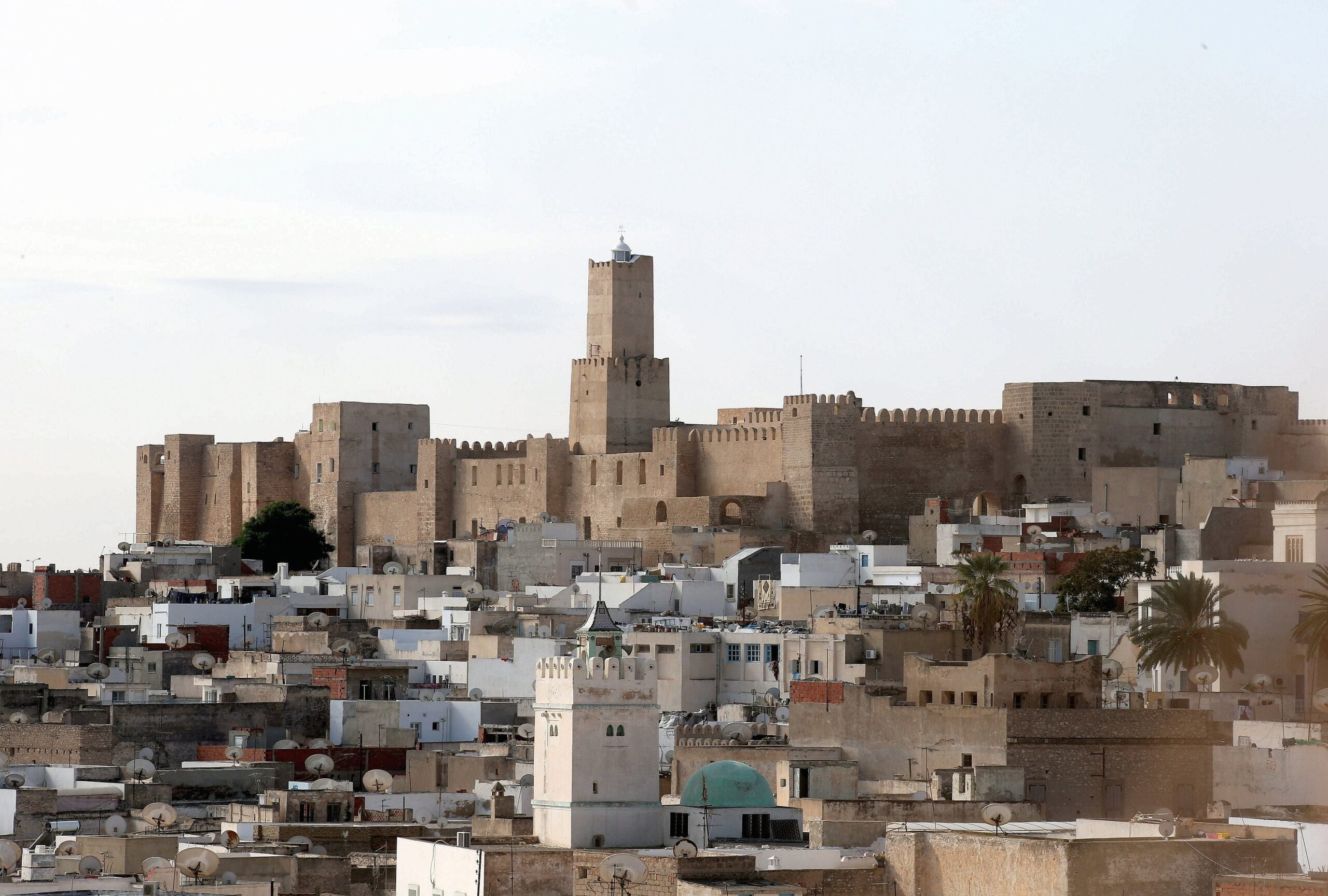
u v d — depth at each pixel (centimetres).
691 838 11706
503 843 11700
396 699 18200
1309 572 16912
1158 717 13488
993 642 17762
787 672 18138
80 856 11069
